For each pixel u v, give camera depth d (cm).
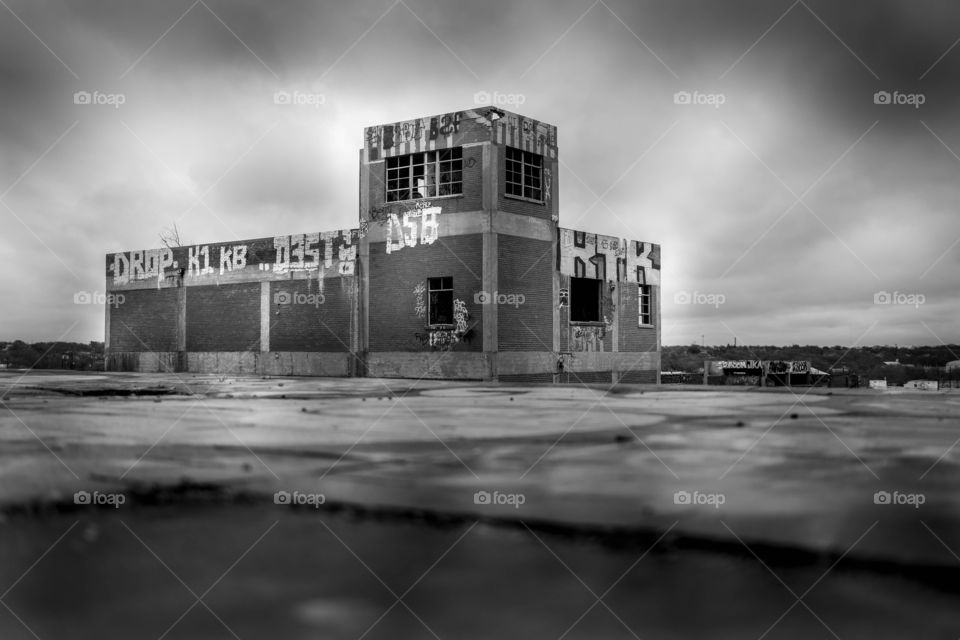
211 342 2809
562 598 224
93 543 281
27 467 443
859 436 607
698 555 260
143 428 690
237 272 2739
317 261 2517
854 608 216
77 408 957
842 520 302
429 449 529
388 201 2358
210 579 241
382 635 201
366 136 2398
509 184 2234
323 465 452
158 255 2984
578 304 2700
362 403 1055
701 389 1432
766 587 231
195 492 364
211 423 740
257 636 201
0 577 244
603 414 843
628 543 273
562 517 308
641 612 214
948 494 357
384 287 2352
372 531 293
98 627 207
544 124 2345
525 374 2255
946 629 202
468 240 2178
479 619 211
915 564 248
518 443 566
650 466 447
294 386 1652
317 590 233
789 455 495
